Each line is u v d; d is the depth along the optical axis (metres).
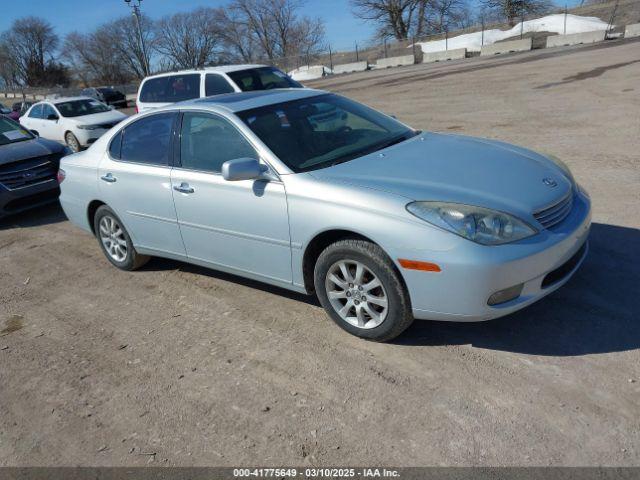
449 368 3.33
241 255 4.23
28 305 5.05
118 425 3.22
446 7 51.84
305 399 3.22
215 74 10.81
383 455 2.74
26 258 6.43
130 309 4.68
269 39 63.84
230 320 4.26
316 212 3.57
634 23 29.34
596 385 3.02
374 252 3.37
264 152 3.94
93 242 6.73
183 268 5.42
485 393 3.07
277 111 4.35
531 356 3.33
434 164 3.74
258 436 2.98
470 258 3.07
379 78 27.61
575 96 12.59
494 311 3.19
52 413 3.41
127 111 33.53
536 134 9.42
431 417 2.94
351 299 3.65
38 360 4.05
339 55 47.88
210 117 4.34
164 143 4.67
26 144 8.38
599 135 8.74
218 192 4.15
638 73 14.37
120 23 71.75
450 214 3.16
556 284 3.38
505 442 2.71
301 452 2.83
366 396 3.18
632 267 4.23
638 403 2.85
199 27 67.19
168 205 4.59
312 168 3.84
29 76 83.69
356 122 4.55
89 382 3.69
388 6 52.75
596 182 6.43
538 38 32.47
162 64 71.38
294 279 3.96
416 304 3.32
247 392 3.36
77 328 4.48
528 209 3.25
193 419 3.19
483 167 3.68
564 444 2.65
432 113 13.42
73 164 5.62
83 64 78.25
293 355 3.67
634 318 3.57
